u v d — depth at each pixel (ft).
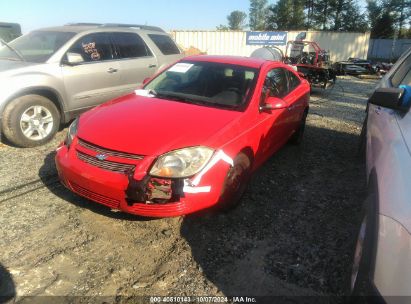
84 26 21.31
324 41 82.02
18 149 17.11
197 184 9.86
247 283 8.95
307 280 9.12
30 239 10.26
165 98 13.30
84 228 10.88
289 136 17.61
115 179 9.80
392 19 182.70
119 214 11.67
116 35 21.50
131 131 10.61
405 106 8.91
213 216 11.79
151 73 23.22
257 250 10.21
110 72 20.48
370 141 11.57
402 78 12.75
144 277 9.01
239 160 11.60
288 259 9.89
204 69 14.58
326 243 10.68
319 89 43.83
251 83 13.50
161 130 10.58
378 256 6.41
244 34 80.38
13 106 16.35
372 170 8.80
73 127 11.78
